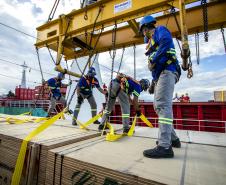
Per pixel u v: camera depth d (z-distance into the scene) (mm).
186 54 2645
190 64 2830
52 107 6438
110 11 3705
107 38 5195
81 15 4133
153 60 1987
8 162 2102
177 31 4176
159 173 1307
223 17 3729
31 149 1896
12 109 15000
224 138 3070
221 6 3789
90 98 5023
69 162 1562
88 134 2758
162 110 1914
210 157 1831
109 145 2217
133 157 1715
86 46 5176
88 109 9891
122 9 3557
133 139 2709
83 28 4047
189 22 4035
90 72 5008
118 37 5020
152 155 1721
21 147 1984
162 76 1980
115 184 1277
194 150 2160
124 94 3527
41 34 4777
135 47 4832
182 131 4129
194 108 9047
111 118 10789
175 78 2121
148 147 2148
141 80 3693
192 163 1611
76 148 1936
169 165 1525
